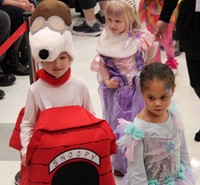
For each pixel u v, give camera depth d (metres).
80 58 4.59
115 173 2.50
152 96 1.68
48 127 1.61
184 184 1.86
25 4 3.94
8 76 3.97
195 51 2.49
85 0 5.24
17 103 3.60
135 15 2.39
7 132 3.09
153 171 1.80
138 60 2.39
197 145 2.84
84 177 1.66
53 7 1.71
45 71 1.75
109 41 2.41
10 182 2.52
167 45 3.93
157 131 1.74
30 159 1.63
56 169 1.62
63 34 1.70
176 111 1.84
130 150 1.75
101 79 2.47
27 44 2.52
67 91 1.78
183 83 3.88
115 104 2.40
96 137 1.63
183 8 2.46
